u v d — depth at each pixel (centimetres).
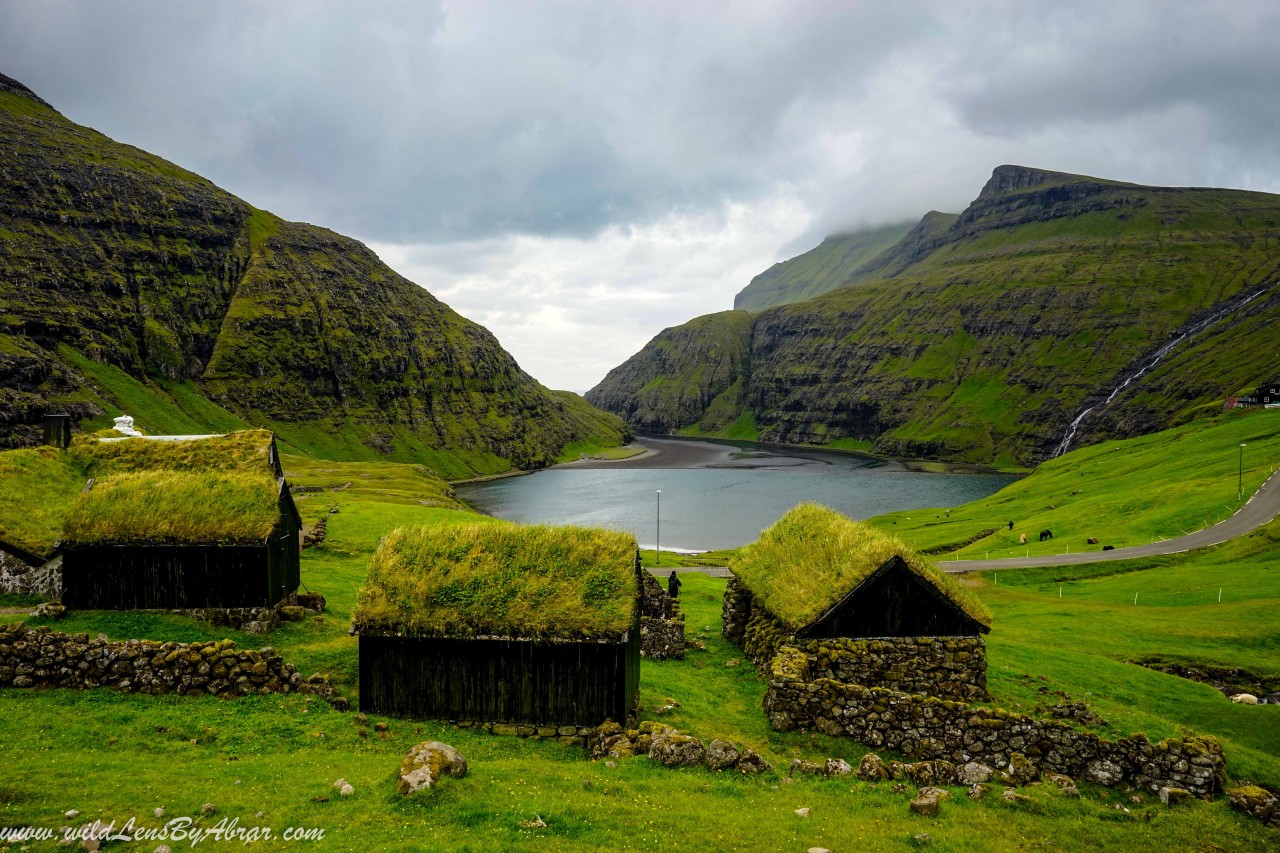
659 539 15675
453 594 2636
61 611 3375
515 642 2555
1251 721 3266
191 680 2503
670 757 2169
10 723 2142
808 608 3244
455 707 2577
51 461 3912
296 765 1980
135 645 2548
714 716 2838
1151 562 8225
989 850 1731
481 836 1563
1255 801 2078
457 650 2578
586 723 2536
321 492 14388
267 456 4019
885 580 3231
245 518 3544
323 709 2495
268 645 3278
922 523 14650
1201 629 5241
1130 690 3694
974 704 3139
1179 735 2955
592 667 2536
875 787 2091
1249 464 11881
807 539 3878
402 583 2672
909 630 3219
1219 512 9700
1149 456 15575
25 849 1407
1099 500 12250
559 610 2580
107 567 3497
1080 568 8244
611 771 2100
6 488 3662
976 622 3192
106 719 2234
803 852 1625
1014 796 2041
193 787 1756
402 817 1639
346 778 1873
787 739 2562
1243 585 6488
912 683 3155
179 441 4116
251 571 3509
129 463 3997
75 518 3531
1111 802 2178
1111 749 2312
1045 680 3631
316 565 5753
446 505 15325
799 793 2003
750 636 3797
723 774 2112
